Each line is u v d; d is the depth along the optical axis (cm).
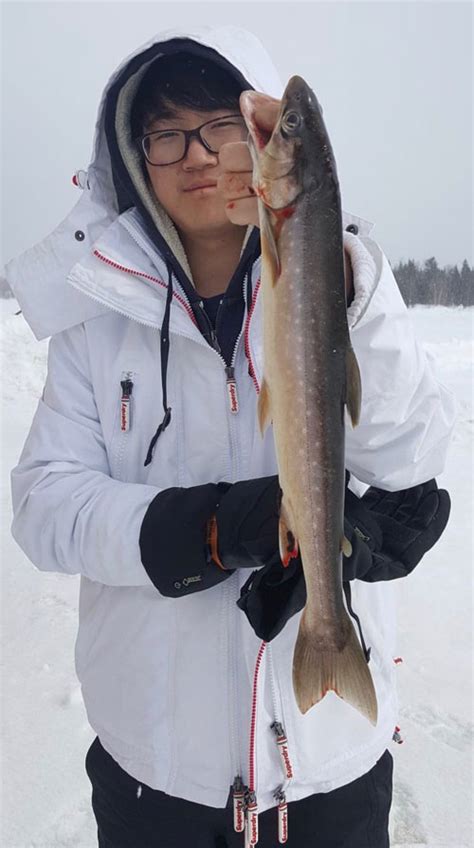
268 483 152
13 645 392
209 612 167
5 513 614
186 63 171
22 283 184
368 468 160
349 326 141
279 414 129
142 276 174
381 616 179
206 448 172
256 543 144
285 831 166
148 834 177
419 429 158
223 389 171
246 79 167
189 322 170
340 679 131
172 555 151
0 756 303
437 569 491
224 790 167
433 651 384
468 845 259
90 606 186
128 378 177
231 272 182
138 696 172
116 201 198
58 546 170
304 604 145
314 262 123
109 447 180
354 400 129
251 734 161
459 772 295
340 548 130
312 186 122
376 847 180
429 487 175
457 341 1650
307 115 122
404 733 318
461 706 336
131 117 182
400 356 149
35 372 1248
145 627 171
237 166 139
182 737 168
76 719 328
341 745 171
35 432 185
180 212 171
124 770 179
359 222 171
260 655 160
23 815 271
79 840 260
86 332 183
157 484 175
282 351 126
